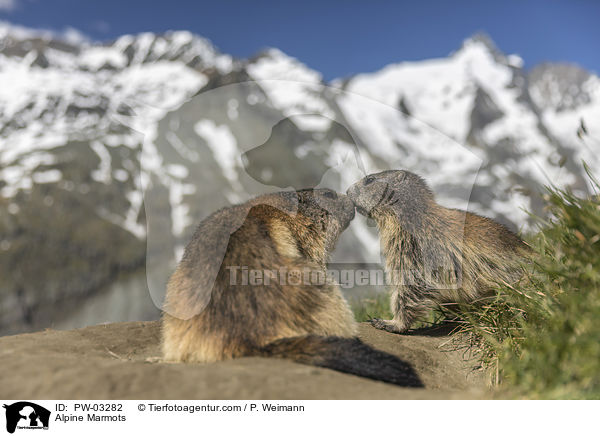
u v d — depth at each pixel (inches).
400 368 19.3
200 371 17.1
